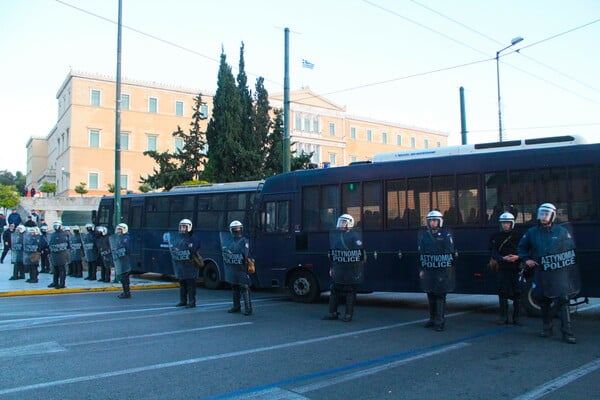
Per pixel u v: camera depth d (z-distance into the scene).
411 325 9.88
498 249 9.70
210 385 5.98
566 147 10.36
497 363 6.87
